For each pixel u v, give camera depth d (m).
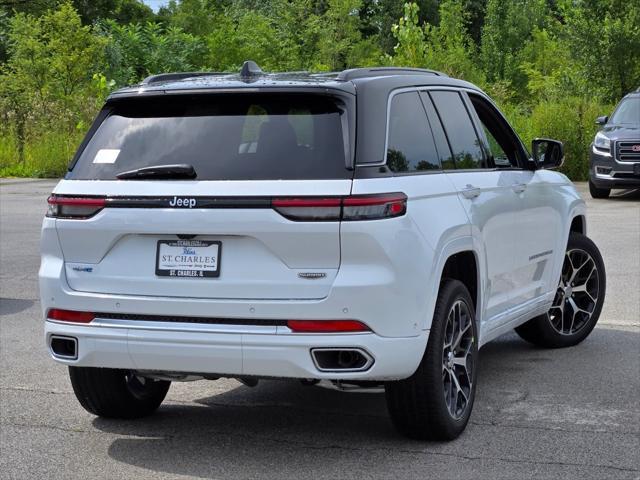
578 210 8.12
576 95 33.47
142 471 5.26
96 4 61.62
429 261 5.34
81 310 5.45
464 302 5.82
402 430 5.66
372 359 5.12
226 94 5.41
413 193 5.37
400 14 75.38
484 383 7.01
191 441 5.77
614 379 7.08
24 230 16.78
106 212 5.38
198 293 5.23
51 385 7.10
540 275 7.45
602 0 33.72
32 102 32.50
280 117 5.32
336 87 5.28
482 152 6.65
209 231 5.17
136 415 6.24
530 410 6.30
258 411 6.41
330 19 56.72
